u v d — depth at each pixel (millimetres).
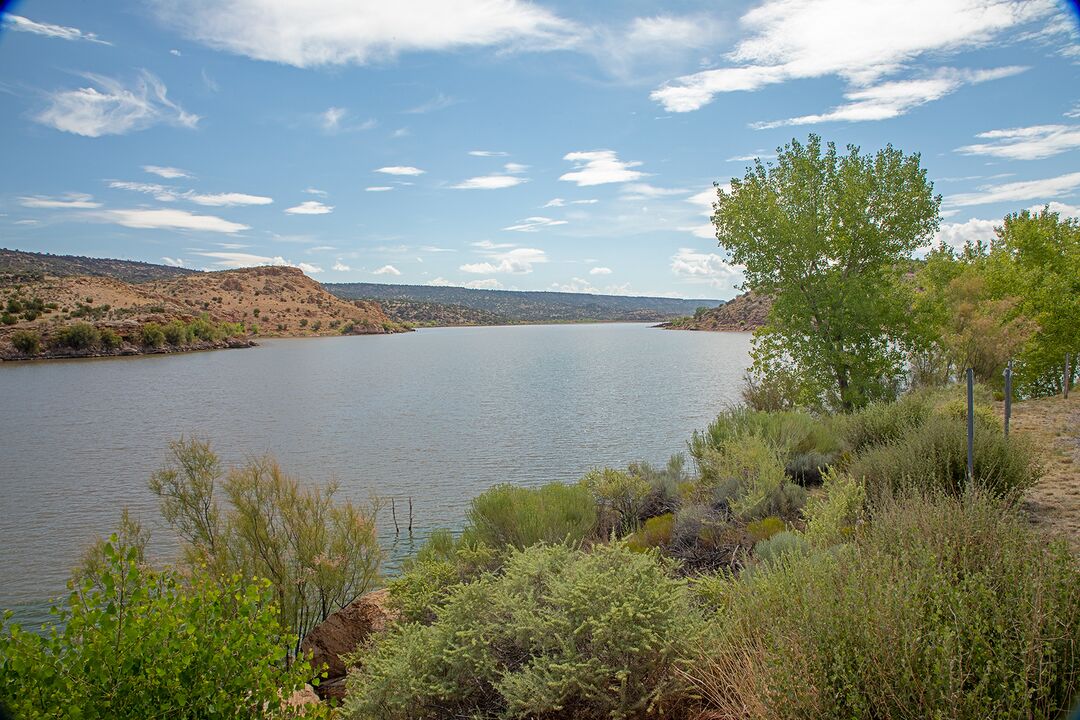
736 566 6742
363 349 164125
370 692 4547
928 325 19500
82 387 75188
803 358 19266
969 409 6727
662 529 8648
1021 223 27438
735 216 19953
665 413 47156
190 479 12312
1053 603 2957
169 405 58656
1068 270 25953
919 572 3289
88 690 3029
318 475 28906
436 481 27391
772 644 3326
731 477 9234
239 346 171875
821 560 4156
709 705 3912
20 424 47719
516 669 4609
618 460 30547
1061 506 7406
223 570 10859
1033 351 24047
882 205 19172
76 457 35000
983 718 2564
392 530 20453
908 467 7520
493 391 66812
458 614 4836
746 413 14203
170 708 3139
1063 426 13844
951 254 26141
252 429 44188
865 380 18688
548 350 150250
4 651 3010
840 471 10055
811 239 18906
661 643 4059
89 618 3201
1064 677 2783
